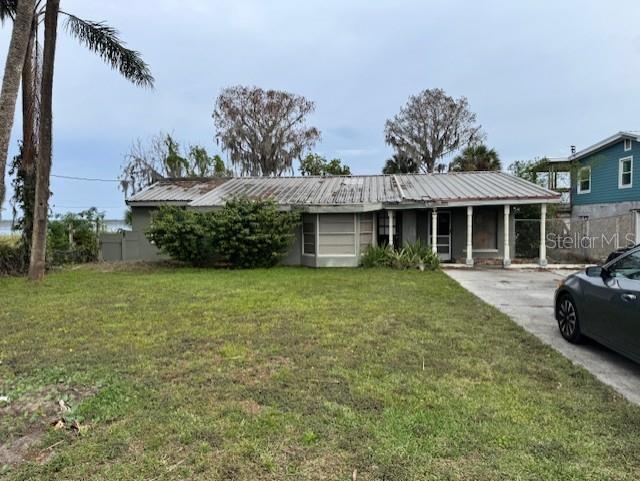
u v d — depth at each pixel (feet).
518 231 58.39
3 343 17.62
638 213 50.75
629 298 13.85
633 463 8.81
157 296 28.12
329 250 48.57
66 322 21.20
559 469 8.59
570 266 45.75
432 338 18.01
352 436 9.87
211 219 45.91
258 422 10.55
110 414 11.03
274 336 18.17
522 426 10.37
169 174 103.14
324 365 14.64
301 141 131.95
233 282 34.55
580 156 69.00
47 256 45.09
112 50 40.27
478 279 37.68
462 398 11.98
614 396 12.27
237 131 126.82
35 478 8.45
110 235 58.75
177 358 15.51
